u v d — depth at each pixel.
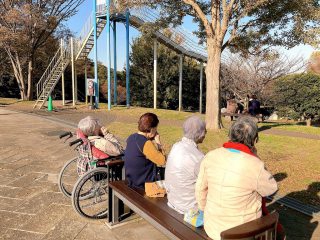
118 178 4.02
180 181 2.94
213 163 2.41
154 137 3.73
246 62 22.62
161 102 30.92
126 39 18.39
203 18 9.89
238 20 9.85
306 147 8.26
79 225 3.81
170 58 29.81
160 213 2.99
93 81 17.69
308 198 4.56
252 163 2.26
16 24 21.61
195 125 3.01
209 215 2.45
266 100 22.19
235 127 2.39
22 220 3.93
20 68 24.47
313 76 18.98
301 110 19.47
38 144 8.15
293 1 9.84
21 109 17.36
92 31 18.52
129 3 11.70
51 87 18.22
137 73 30.50
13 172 5.77
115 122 12.19
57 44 27.02
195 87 33.50
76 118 13.59
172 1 11.84
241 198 2.27
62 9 23.36
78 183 3.83
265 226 2.23
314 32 9.86
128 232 3.65
